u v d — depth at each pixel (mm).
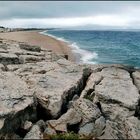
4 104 19750
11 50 38812
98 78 27359
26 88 22859
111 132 18266
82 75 27844
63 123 19328
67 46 76000
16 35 103750
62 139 17359
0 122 17766
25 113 19859
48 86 24344
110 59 53469
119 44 92188
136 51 68500
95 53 63000
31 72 28578
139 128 19016
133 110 21500
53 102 21406
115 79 26922
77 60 51562
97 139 17469
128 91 23953
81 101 21500
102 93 23078
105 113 21625
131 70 31312
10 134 18125
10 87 22625
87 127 19312
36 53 39312
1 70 27531
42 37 100438
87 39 121875
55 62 33094
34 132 17625
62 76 27031
